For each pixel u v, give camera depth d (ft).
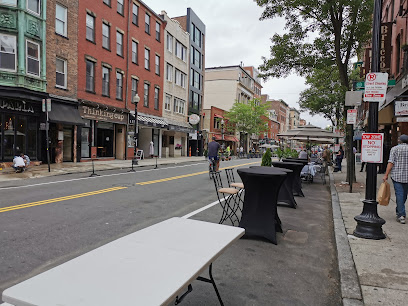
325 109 92.58
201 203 26.66
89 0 65.77
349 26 39.52
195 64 126.21
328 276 13.04
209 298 10.83
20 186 32.89
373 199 17.46
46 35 55.26
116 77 75.66
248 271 13.21
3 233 16.83
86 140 67.15
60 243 15.56
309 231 19.51
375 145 17.33
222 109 167.84
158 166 65.26
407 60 32.83
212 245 7.54
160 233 8.39
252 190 17.26
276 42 44.70
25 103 52.60
